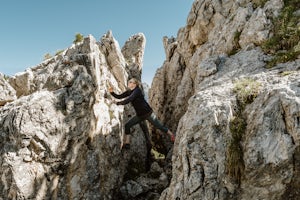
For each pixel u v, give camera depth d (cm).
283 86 880
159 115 2956
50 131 1361
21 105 1362
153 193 1634
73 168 1391
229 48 1534
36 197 1257
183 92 2514
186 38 2592
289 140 769
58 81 1527
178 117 2544
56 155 1352
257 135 834
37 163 1305
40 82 1583
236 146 849
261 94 916
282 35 1266
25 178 1254
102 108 1647
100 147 1548
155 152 2436
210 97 1027
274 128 815
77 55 1603
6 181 1234
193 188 861
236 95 975
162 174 1805
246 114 906
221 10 2186
